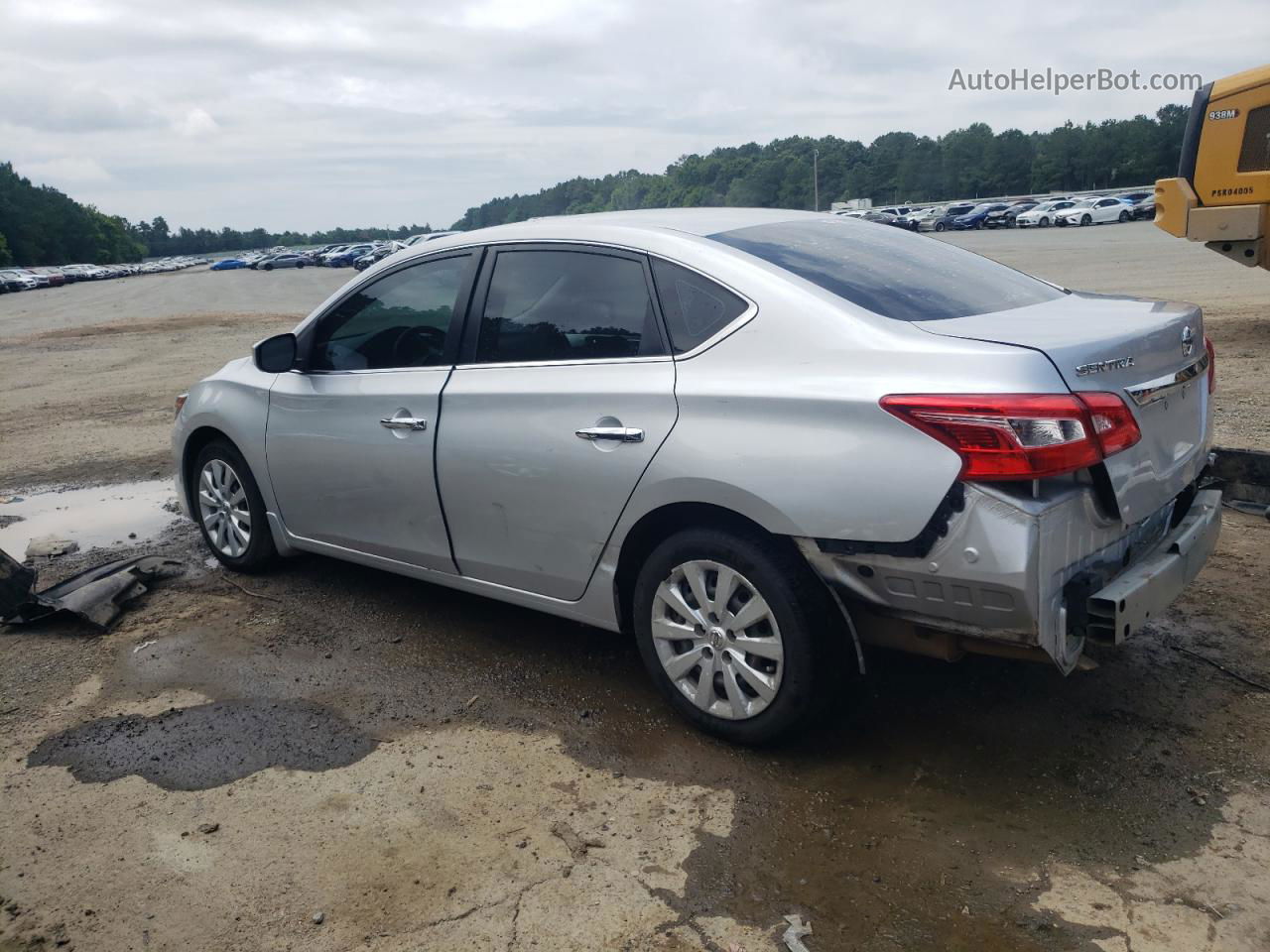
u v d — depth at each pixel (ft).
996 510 9.11
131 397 42.37
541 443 12.21
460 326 13.47
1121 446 9.45
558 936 8.74
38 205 485.56
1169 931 8.40
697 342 11.14
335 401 14.93
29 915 9.31
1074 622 9.50
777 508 10.16
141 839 10.37
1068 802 10.17
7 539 21.81
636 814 10.40
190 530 21.39
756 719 11.02
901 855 9.55
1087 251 100.01
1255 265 36.55
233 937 8.91
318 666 14.20
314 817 10.62
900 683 12.73
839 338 10.23
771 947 8.50
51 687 13.93
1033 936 8.46
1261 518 17.63
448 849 9.98
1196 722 11.43
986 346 9.46
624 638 14.73
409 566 14.70
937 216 201.57
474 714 12.66
